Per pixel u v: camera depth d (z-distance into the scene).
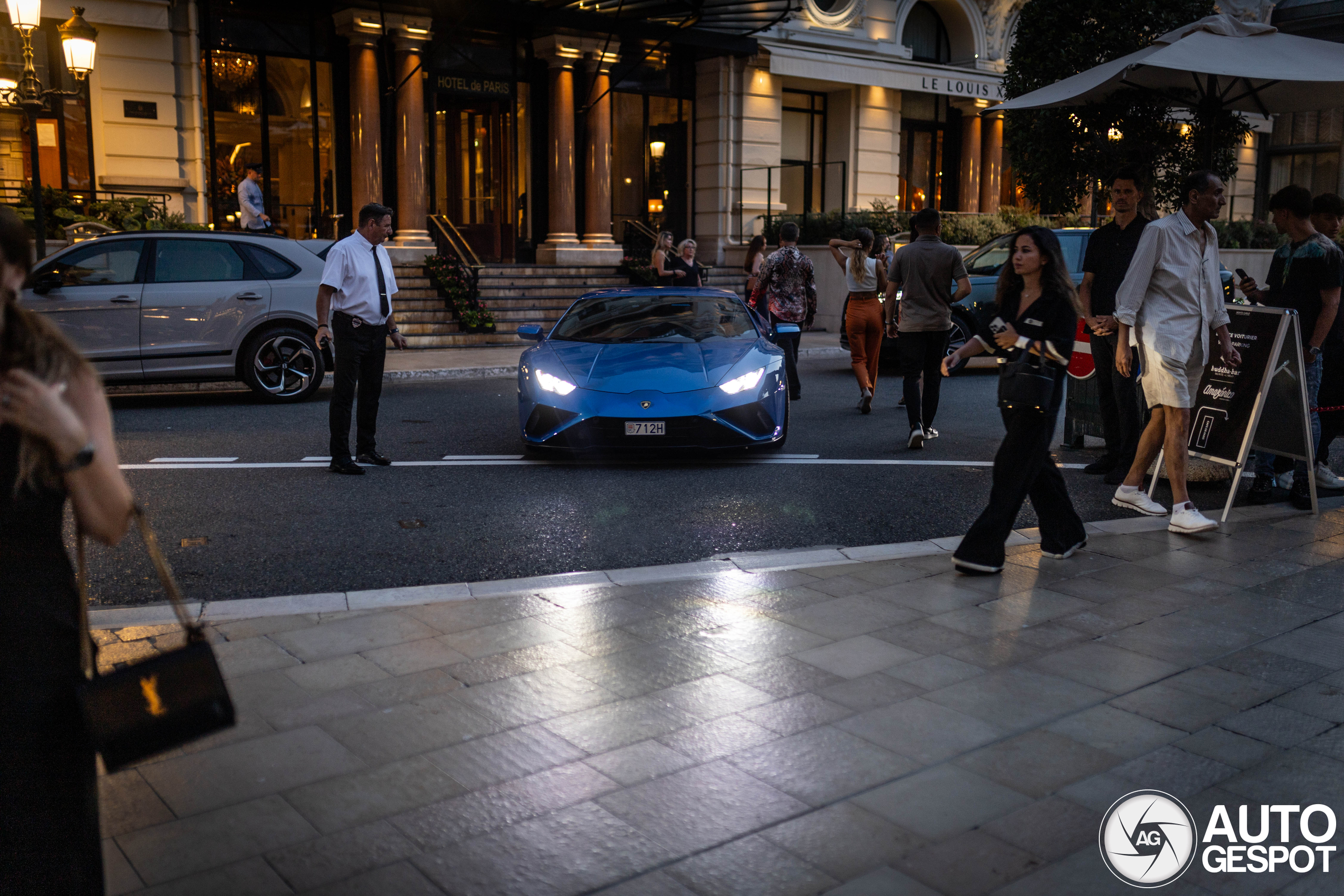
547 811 2.77
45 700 1.89
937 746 3.15
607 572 4.88
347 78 18.41
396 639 3.97
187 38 16.56
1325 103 8.80
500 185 20.67
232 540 5.63
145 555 5.30
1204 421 6.29
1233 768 3.04
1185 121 14.85
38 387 1.76
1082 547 5.25
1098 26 14.86
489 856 2.56
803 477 7.36
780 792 2.88
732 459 8.01
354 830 2.66
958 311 13.73
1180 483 5.67
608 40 19.31
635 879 2.47
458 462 7.86
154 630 4.07
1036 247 4.69
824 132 24.59
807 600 4.48
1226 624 4.21
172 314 10.47
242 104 17.50
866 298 10.12
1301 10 23.78
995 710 3.40
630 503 6.54
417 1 17.83
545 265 20.11
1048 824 2.73
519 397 7.89
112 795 2.82
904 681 3.62
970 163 25.83
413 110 18.39
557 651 3.87
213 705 2.00
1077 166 15.30
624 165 22.23
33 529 1.89
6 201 15.07
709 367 7.79
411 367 13.66
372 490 6.87
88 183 16.00
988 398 11.56
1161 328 5.64
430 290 17.66
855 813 2.77
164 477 7.24
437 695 3.47
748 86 22.50
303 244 11.22
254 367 10.77
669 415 7.41
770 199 22.80
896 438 8.95
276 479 7.19
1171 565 5.04
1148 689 3.57
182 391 12.11
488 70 20.08
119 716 1.91
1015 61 15.66
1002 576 4.84
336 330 7.29
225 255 10.82
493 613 4.28
